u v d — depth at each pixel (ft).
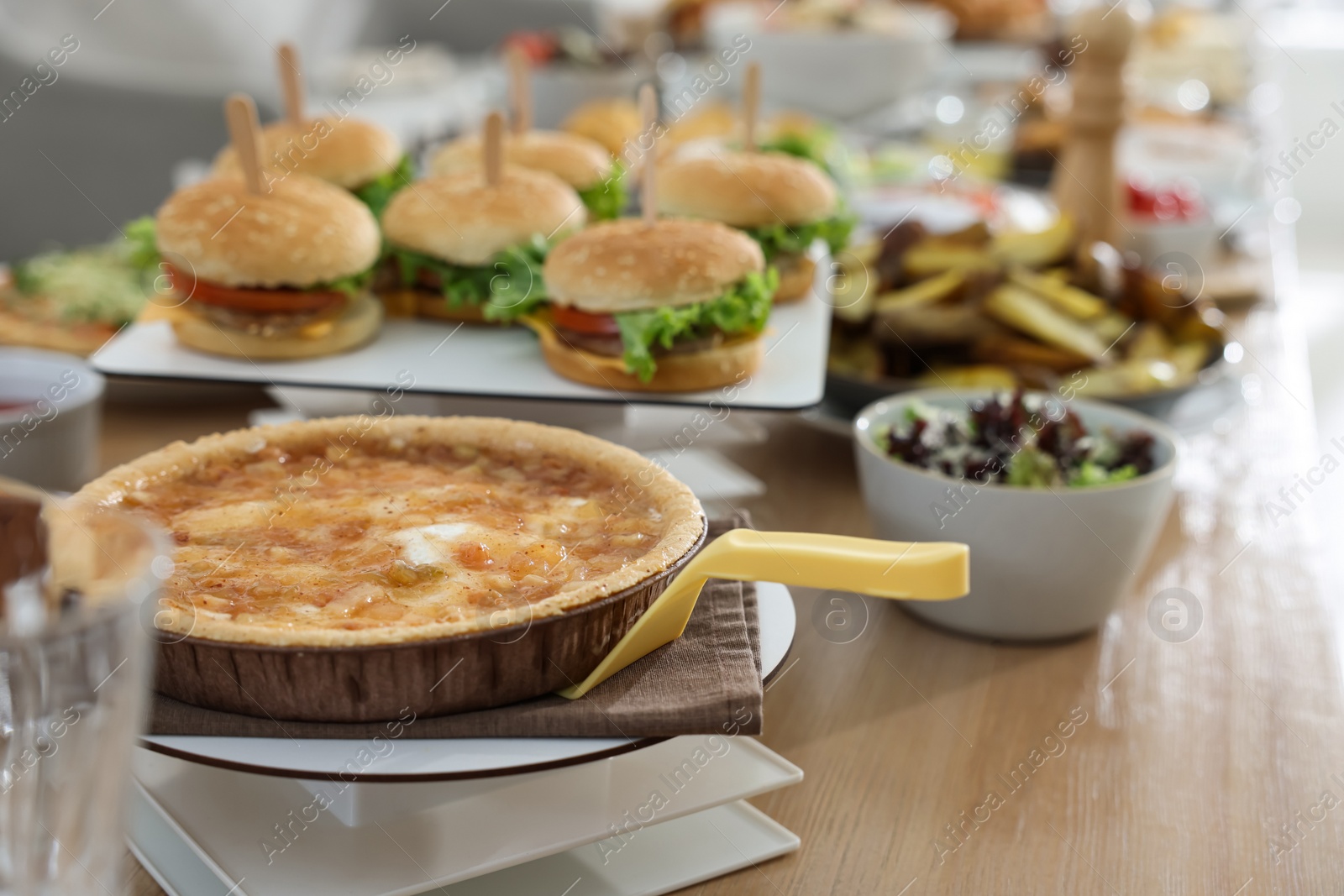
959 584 1.90
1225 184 3.81
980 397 2.49
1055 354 2.69
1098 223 3.28
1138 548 2.27
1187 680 2.25
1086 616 2.29
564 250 2.61
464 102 5.19
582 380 2.55
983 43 5.56
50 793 1.30
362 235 2.66
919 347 2.74
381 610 1.94
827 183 3.02
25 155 4.77
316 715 1.92
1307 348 6.44
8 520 1.33
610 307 2.55
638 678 1.98
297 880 1.91
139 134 4.84
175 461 2.13
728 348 2.57
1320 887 1.99
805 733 2.16
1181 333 2.81
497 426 2.20
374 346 2.67
